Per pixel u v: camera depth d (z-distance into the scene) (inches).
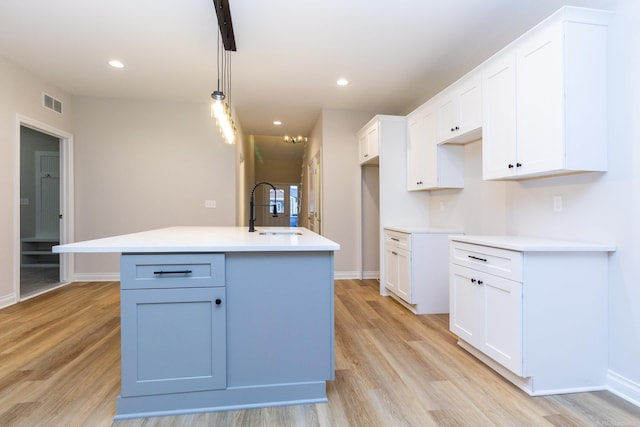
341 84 152.1
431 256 126.0
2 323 111.8
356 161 189.2
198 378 63.6
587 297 71.4
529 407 65.3
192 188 183.0
